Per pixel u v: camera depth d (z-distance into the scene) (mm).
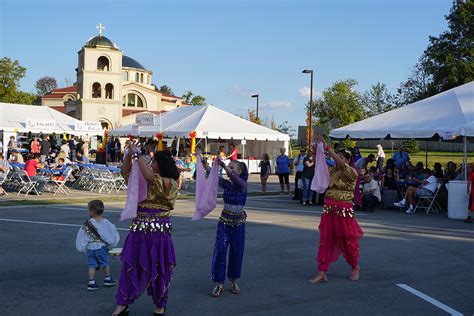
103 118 56219
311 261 8266
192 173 22000
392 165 16578
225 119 28094
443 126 14648
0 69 60562
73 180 21938
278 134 29016
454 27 47688
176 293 6371
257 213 14117
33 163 16859
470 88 16828
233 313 5656
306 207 15742
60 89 73875
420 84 53094
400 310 5902
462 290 6773
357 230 7117
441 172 17359
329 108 62594
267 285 6844
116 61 56906
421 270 7840
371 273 7605
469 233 11414
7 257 8031
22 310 5562
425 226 12336
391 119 17125
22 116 27078
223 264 6266
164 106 70250
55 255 8227
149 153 18391
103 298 6055
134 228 5297
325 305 6023
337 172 7047
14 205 14227
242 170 6379
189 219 12594
